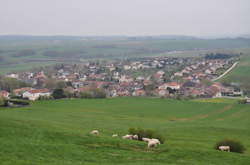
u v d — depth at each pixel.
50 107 125.00
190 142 60.81
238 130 88.19
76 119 94.69
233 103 150.50
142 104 144.62
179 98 174.50
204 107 140.50
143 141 50.88
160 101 154.12
